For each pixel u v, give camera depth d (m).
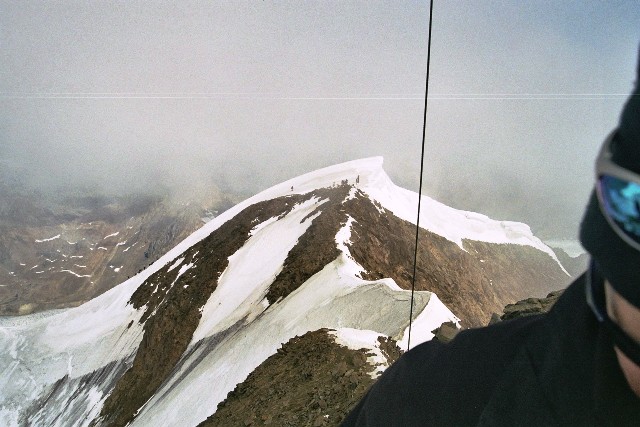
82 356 107.06
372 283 46.22
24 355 114.31
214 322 80.75
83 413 88.19
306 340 20.16
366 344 18.14
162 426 52.69
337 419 10.94
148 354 87.56
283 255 83.88
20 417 103.56
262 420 12.98
